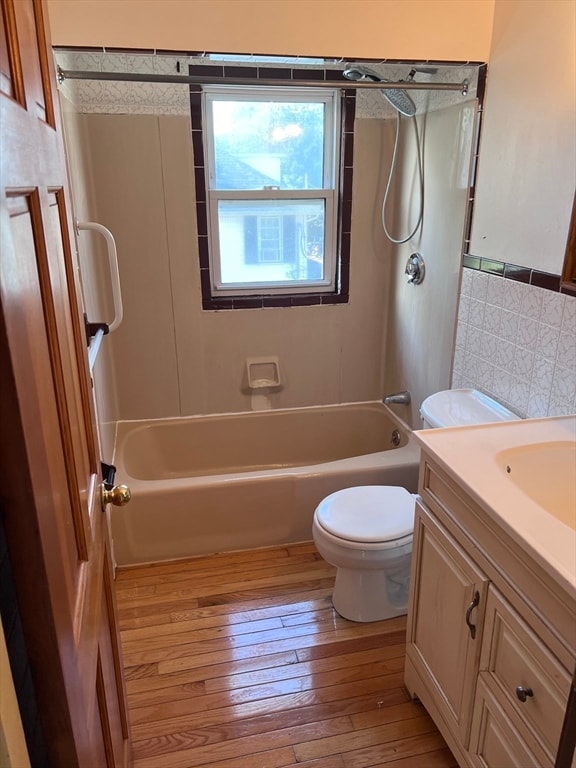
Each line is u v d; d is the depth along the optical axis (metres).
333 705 1.73
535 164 1.78
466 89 2.14
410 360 2.86
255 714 1.70
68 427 0.78
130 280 2.77
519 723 1.16
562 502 1.45
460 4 1.93
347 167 2.82
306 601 2.17
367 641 1.97
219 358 3.01
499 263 2.01
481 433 1.51
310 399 3.20
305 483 2.45
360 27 1.89
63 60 2.04
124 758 1.34
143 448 2.95
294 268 3.03
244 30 1.82
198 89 2.56
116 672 1.30
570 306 1.67
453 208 2.32
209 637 1.99
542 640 1.07
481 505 1.20
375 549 1.85
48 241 0.72
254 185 2.84
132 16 1.75
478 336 2.18
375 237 2.98
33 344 0.60
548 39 1.69
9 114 0.55
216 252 2.88
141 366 2.92
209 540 2.44
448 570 1.41
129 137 2.56
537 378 1.84
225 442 3.11
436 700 1.53
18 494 0.50
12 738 0.51
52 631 0.56
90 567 0.89
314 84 2.16
